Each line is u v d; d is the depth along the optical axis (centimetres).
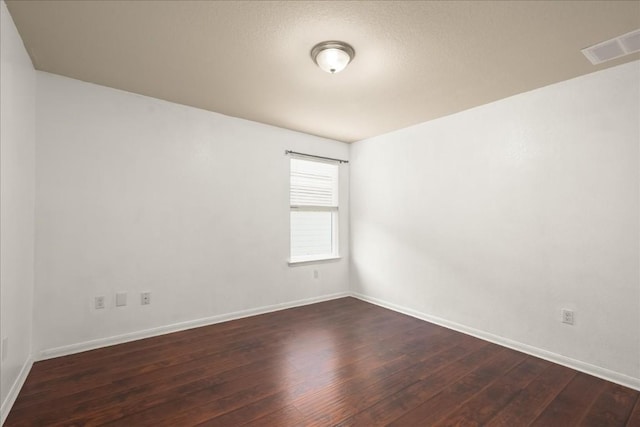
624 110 235
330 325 348
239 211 369
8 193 189
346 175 475
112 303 290
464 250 334
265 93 298
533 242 282
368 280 445
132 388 217
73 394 209
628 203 233
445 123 354
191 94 302
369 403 204
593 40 206
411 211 389
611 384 231
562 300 264
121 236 295
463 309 333
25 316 232
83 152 277
